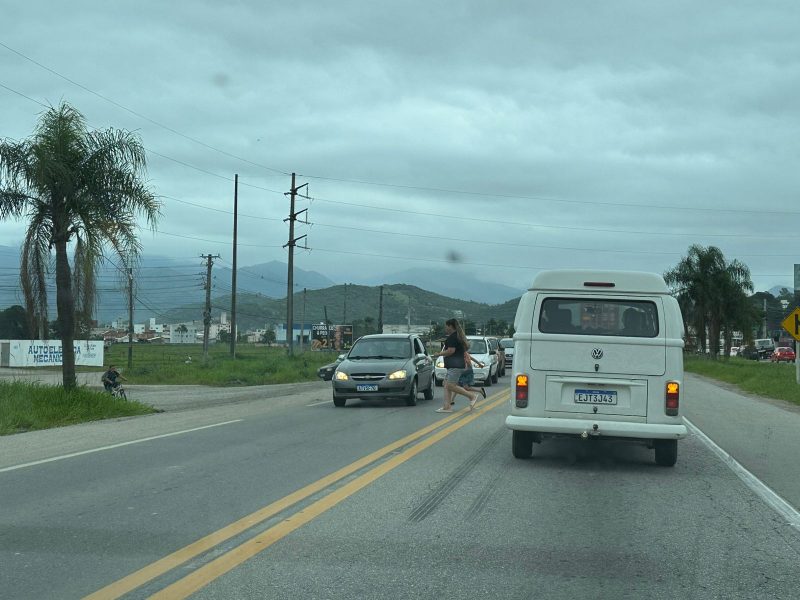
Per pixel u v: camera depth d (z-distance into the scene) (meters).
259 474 9.95
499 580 5.79
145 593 5.42
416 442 13.06
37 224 17.72
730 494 9.19
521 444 11.33
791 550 6.75
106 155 17.66
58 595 5.37
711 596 5.52
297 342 119.69
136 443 12.84
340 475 9.90
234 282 49.97
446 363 18.69
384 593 5.46
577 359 10.63
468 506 8.29
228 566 6.05
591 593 5.54
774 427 16.89
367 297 187.75
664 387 10.48
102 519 7.53
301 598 5.34
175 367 40.97
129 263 18.16
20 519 7.52
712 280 60.28
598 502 8.63
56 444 12.76
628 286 10.72
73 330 18.12
